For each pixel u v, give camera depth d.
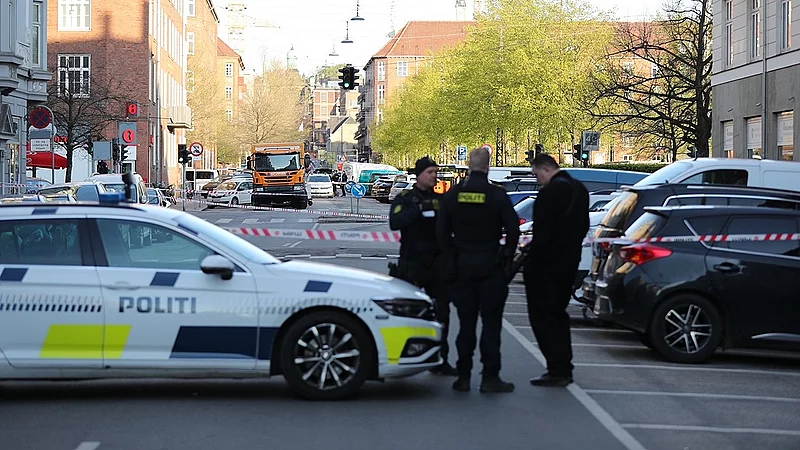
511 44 64.62
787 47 35.41
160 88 77.12
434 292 11.09
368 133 185.38
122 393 10.08
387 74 167.00
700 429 8.70
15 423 8.72
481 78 65.88
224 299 9.42
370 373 9.66
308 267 9.88
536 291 10.50
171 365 9.37
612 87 48.56
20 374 9.30
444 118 77.06
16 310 9.31
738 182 18.66
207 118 102.19
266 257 9.89
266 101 134.25
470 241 9.98
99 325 9.34
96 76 67.56
